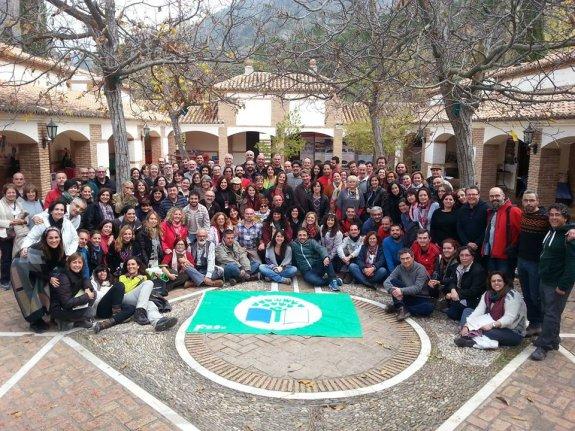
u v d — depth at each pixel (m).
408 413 4.94
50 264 6.67
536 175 13.50
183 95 13.12
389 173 9.80
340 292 8.42
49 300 6.70
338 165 11.27
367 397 5.23
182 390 5.32
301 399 5.19
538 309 6.71
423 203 8.51
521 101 7.55
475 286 6.97
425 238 7.79
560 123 12.29
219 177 10.43
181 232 8.68
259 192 9.98
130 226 8.06
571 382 5.50
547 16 7.50
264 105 24.95
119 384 5.40
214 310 7.48
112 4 9.65
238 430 4.65
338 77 9.11
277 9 8.41
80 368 5.73
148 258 8.34
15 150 16.47
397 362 6.00
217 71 11.87
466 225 7.63
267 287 8.62
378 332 6.87
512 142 18.44
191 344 6.41
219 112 25.19
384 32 7.52
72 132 15.37
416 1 7.55
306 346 6.39
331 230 8.99
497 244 7.11
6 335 6.60
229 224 9.17
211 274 8.64
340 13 8.06
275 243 8.95
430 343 6.51
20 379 5.46
